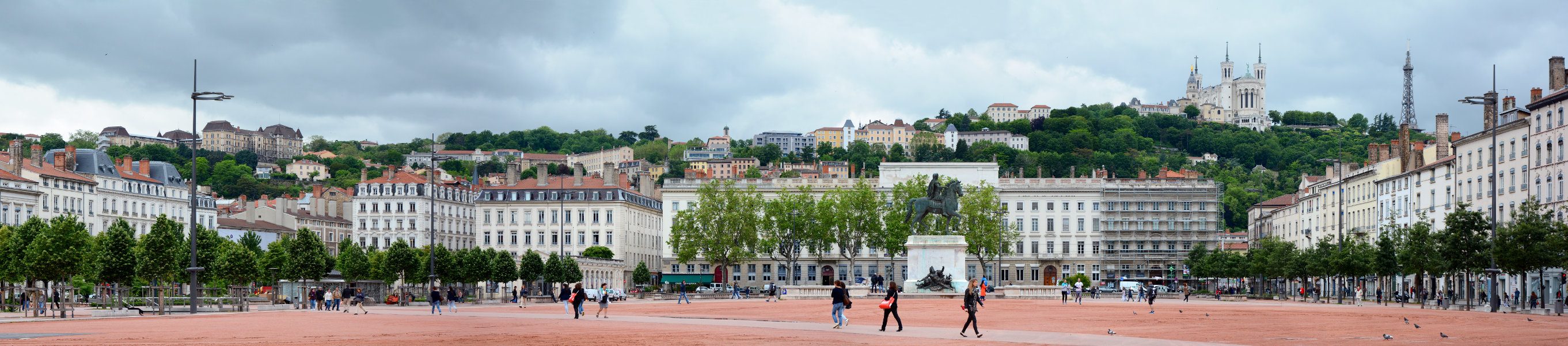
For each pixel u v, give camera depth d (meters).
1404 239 122.00
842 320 56.34
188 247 118.12
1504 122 131.12
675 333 49.94
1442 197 140.00
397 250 129.38
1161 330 54.28
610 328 54.56
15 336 47.72
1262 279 164.88
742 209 188.38
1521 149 122.81
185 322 59.84
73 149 183.38
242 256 110.25
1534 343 46.00
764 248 186.75
